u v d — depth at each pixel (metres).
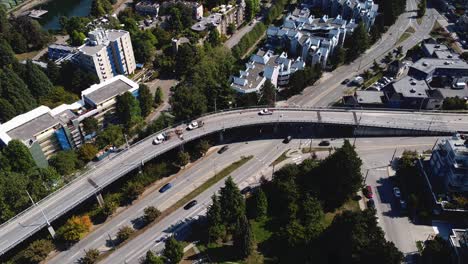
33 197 175.88
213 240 167.12
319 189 179.25
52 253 166.38
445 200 172.62
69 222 167.62
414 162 198.62
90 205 186.75
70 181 184.75
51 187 184.50
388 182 193.50
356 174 173.25
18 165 188.38
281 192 177.75
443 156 178.50
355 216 146.75
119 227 176.62
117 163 195.38
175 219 179.38
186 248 165.75
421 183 187.38
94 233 174.25
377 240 139.00
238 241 160.62
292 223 164.88
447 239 162.75
